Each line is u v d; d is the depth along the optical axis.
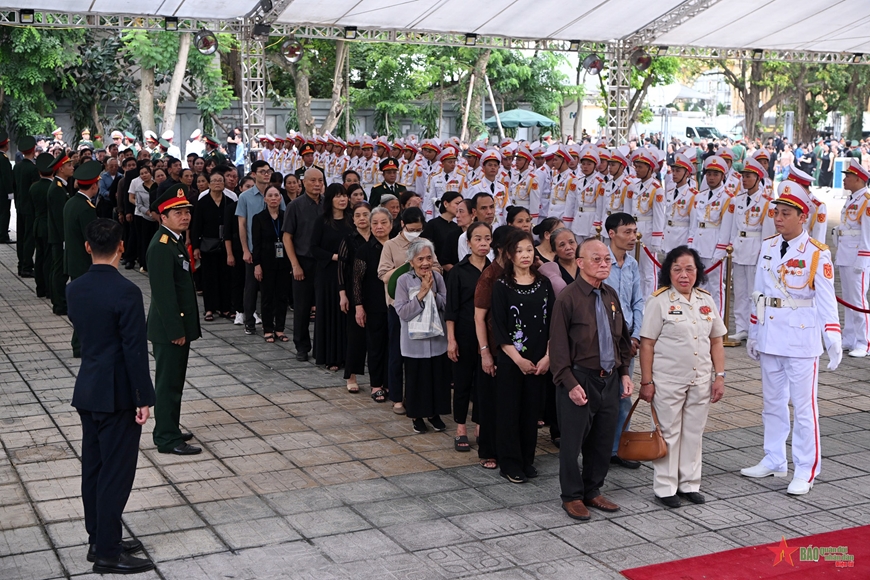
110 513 4.78
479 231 6.46
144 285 13.73
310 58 30.88
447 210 8.29
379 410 7.86
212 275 11.47
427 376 7.11
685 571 4.79
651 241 11.82
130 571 4.79
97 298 4.85
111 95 32.38
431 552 5.04
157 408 6.67
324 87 35.88
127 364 4.81
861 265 9.68
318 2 16.55
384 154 16.97
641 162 11.73
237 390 8.43
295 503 5.77
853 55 21.81
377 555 5.00
